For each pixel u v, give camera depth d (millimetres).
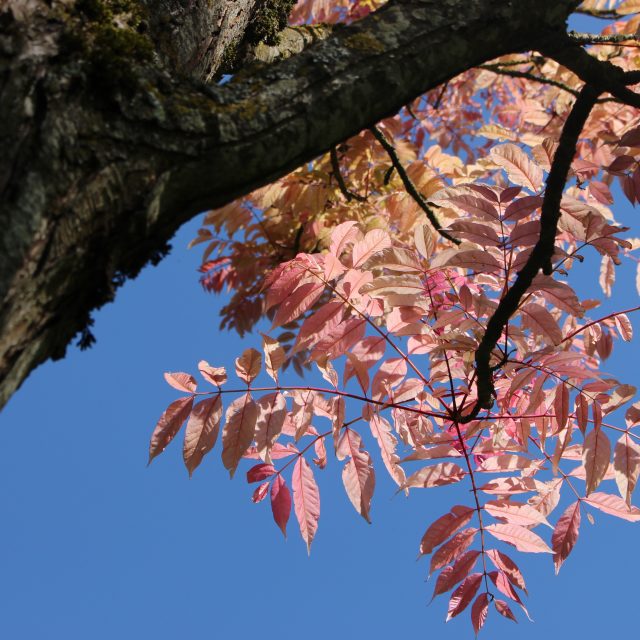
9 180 936
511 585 1338
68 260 989
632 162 1266
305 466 1372
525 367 1286
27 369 1012
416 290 1301
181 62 1194
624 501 1344
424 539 1340
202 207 1069
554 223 1209
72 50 1023
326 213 1805
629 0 1641
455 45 1165
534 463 1385
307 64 1116
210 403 1291
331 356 1328
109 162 1017
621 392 1278
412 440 1400
